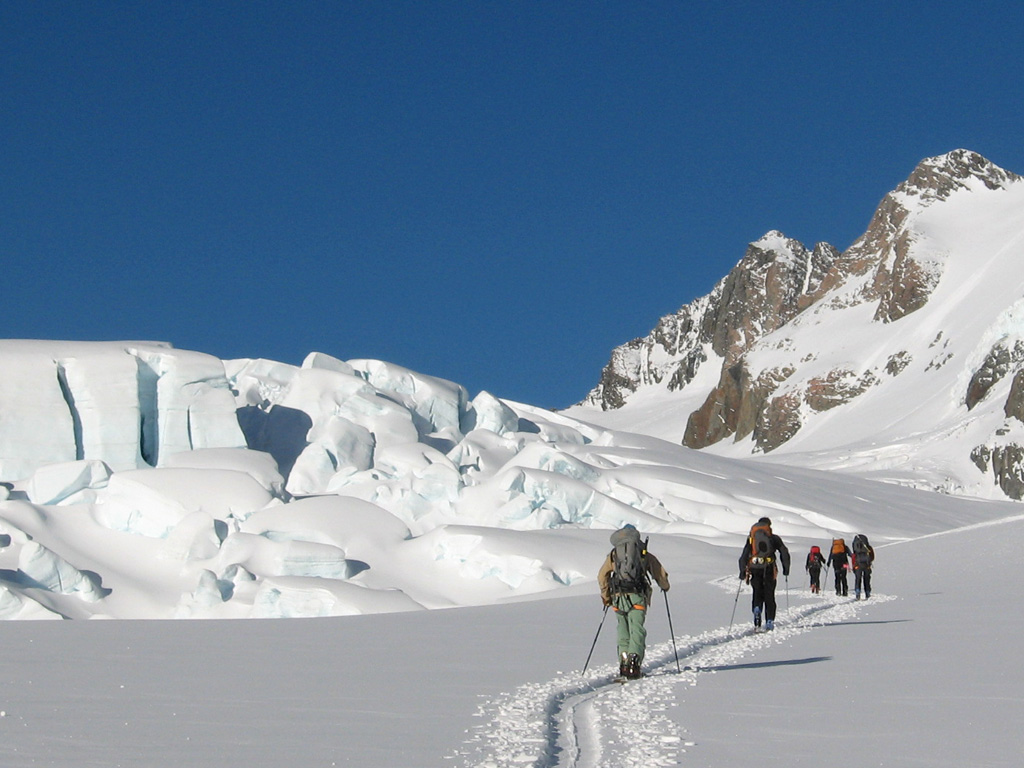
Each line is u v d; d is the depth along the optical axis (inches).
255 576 1769.2
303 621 812.6
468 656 514.9
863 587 981.8
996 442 4566.9
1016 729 294.5
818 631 621.3
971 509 3213.6
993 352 5684.1
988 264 7564.0
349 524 1994.3
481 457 2610.7
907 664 444.1
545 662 486.9
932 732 292.4
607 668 460.8
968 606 749.9
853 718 318.0
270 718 326.3
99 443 2484.0
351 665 477.1
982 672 411.5
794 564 1565.0
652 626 680.4
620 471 2596.0
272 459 2402.8
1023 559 1231.5
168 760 259.3
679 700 366.0
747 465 3344.0
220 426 2600.9
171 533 1975.9
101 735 296.0
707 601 922.1
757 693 376.8
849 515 2605.8
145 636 645.3
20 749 273.7
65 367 2583.7
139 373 2632.9
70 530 2039.9
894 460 5103.3
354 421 2773.1
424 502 2225.6
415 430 2753.4
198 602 1684.3
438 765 252.8
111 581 1870.1
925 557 1414.9
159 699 370.3
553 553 1808.6
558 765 259.9
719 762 257.0
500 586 1779.0
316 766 251.6
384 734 296.7
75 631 689.0
